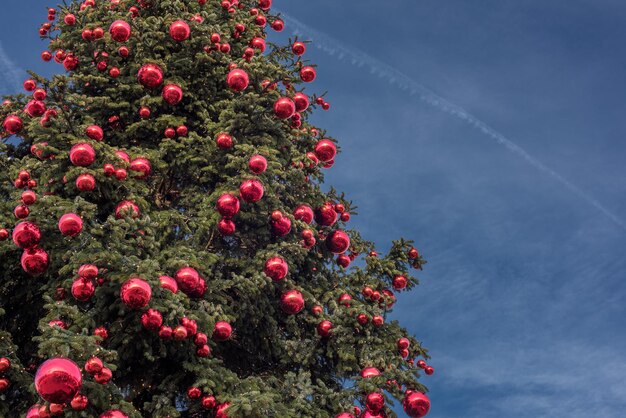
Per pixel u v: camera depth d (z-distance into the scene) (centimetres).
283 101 925
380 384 789
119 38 930
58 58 1038
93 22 1073
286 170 984
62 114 779
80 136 791
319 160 1051
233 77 909
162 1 1060
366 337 897
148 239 733
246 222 957
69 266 691
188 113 1049
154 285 669
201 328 751
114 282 697
